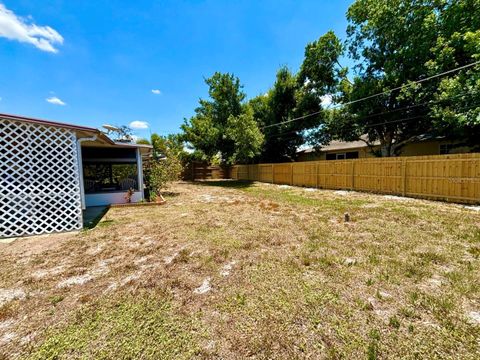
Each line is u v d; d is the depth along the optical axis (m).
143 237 4.41
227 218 5.81
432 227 4.54
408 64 10.20
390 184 8.78
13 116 4.48
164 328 1.93
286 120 16.97
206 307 2.20
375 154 14.20
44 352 1.70
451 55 8.49
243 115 15.21
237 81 18.44
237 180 20.25
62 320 2.05
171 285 2.61
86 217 6.29
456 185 6.88
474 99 7.76
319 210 6.46
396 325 1.89
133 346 1.74
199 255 3.45
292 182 13.98
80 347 1.74
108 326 1.96
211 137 17.45
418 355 1.60
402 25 10.39
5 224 5.16
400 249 3.49
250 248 3.69
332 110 14.43
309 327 1.90
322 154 18.89
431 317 1.98
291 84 16.17
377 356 1.60
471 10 8.47
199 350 1.69
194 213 6.55
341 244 3.76
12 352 1.71
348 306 2.15
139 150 8.77
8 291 2.55
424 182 7.70
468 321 1.92
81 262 3.30
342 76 14.30
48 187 5.02
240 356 1.63
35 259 3.44
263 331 1.86
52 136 5.09
